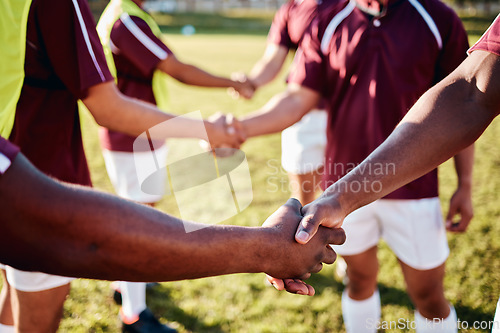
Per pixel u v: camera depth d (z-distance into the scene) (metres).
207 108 7.66
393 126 1.81
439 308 1.91
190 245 0.79
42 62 1.45
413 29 1.76
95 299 2.73
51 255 0.72
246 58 13.85
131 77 2.52
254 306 2.66
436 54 1.78
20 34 1.30
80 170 1.67
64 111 1.54
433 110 1.01
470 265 2.93
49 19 1.36
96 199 0.74
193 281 2.92
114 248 0.74
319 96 2.04
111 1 2.63
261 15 34.44
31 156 1.51
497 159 5.04
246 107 7.79
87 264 0.74
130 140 2.47
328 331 2.44
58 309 1.64
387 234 1.92
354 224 1.89
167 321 2.53
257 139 5.94
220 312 2.61
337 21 1.91
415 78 1.78
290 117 2.01
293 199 1.04
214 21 30.16
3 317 1.70
